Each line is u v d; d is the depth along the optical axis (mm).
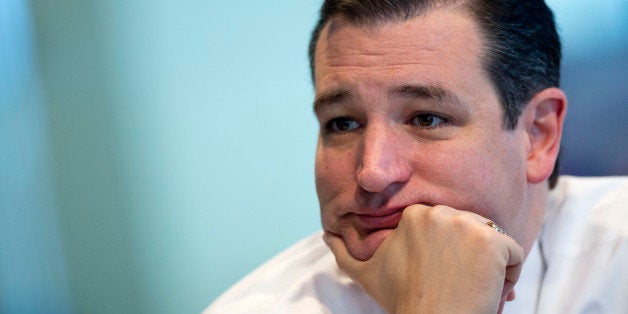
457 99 2203
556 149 2535
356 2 2238
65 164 5352
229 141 5332
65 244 5438
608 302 2826
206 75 5262
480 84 2252
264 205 5395
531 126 2494
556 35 2621
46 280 5457
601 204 3100
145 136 5324
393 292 2164
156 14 5199
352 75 2227
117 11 5199
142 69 5254
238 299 2877
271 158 5352
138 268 5449
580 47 4805
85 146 5336
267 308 2725
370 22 2221
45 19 5195
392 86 2182
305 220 5430
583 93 4844
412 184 2223
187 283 5465
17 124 5277
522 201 2455
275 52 5242
